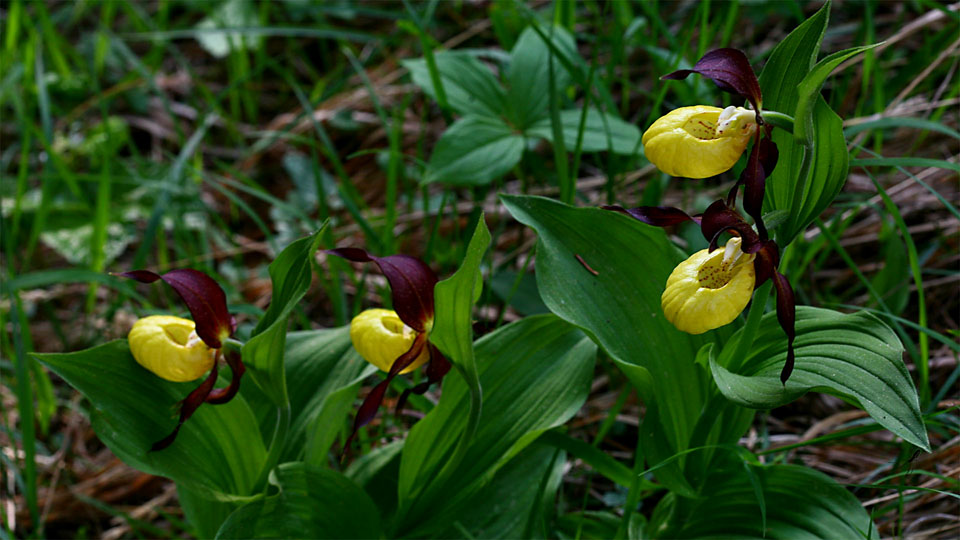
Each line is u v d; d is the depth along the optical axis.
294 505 0.79
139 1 1.63
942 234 0.96
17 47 1.48
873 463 0.86
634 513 0.82
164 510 0.91
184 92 1.46
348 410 0.83
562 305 0.77
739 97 0.73
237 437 0.80
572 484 0.88
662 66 1.03
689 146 0.71
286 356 0.85
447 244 1.06
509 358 0.83
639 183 1.05
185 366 0.76
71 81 1.41
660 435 0.78
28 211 1.17
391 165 1.00
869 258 0.98
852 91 1.02
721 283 0.73
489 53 1.04
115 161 1.23
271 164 1.30
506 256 1.03
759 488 0.75
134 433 0.78
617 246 0.79
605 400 0.93
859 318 0.74
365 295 1.04
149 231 1.03
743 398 0.72
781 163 0.74
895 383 0.72
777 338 0.76
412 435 0.80
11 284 0.92
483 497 0.82
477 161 0.94
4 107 1.39
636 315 0.79
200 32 1.19
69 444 0.97
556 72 0.98
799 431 0.90
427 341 0.76
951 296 0.94
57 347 1.05
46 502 0.92
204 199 1.24
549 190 1.05
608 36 1.09
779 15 1.18
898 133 1.03
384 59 1.39
